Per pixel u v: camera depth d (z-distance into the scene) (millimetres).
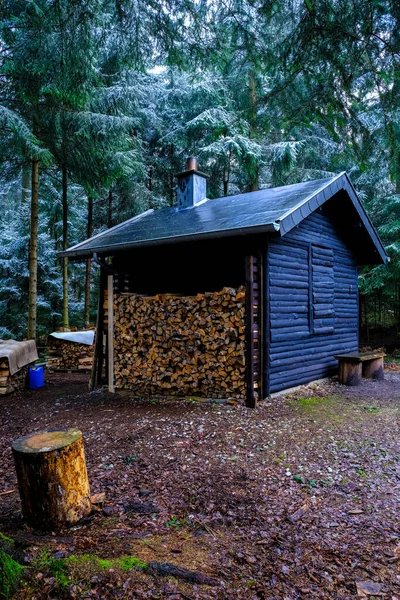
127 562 2062
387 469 3551
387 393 6520
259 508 2840
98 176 8992
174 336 6195
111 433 4648
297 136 12500
